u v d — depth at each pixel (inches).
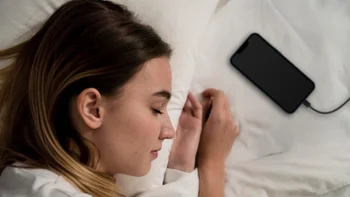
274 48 39.0
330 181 35.5
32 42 28.6
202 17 36.0
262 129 38.3
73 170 26.6
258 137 38.2
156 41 26.7
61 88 25.6
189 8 35.4
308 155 36.9
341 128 37.9
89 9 26.8
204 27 36.4
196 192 34.8
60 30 26.6
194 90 39.0
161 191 33.5
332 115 38.1
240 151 38.2
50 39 26.8
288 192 35.8
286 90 38.4
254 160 37.5
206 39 39.4
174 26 34.7
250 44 39.0
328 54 38.9
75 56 25.4
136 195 34.2
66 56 25.7
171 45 34.3
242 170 37.0
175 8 35.0
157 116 27.0
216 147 36.8
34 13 34.1
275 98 38.4
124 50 25.1
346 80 38.8
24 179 25.9
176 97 34.8
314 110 38.2
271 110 38.4
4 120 30.5
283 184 35.9
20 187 25.8
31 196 25.0
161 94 26.3
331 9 39.8
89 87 25.0
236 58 38.9
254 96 38.6
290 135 38.0
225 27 39.6
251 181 36.3
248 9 39.8
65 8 27.8
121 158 27.1
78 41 25.6
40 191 24.9
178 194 33.5
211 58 39.2
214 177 35.9
